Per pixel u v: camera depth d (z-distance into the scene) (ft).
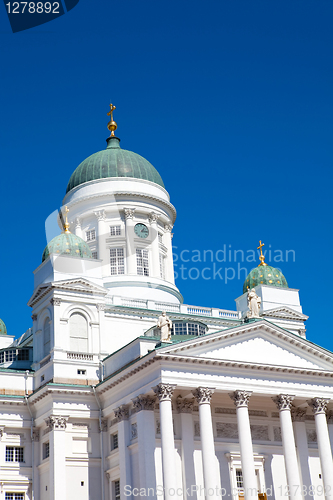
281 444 242.99
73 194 324.80
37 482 240.73
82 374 247.09
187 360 215.92
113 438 238.07
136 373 222.48
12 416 245.86
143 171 329.93
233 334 225.15
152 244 317.42
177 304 286.46
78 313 257.34
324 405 234.99
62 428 235.40
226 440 233.14
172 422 218.59
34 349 262.67
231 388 221.46
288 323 299.99
